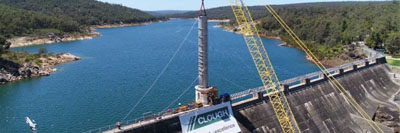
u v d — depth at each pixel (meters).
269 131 91.38
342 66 137.50
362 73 142.00
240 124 87.44
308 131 101.44
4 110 136.88
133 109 134.62
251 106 92.44
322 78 120.00
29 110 136.12
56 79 187.12
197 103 81.25
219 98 84.75
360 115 119.19
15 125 121.06
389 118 119.31
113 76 191.75
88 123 121.19
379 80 146.88
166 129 73.44
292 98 105.44
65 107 138.62
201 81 82.50
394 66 172.38
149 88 165.00
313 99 110.94
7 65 197.50
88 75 195.50
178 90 161.12
